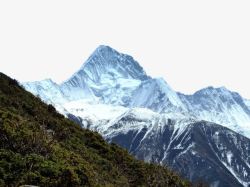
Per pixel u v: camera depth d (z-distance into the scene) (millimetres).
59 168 41938
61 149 48938
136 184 58688
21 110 60250
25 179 38656
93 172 49125
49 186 39312
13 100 62469
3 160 40312
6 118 48219
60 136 57875
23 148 43625
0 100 59750
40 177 39406
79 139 62750
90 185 44156
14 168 39906
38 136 46281
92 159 56875
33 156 42188
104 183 49844
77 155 51719
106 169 56688
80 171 44625
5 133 44156
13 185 37812
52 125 60906
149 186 60344
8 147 43156
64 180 40812
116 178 55844
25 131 46469
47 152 45156
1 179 37688
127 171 61688
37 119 59562
